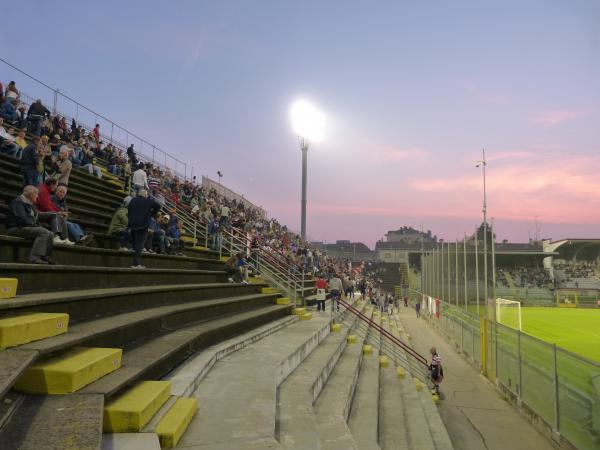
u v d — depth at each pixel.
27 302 4.82
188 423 4.62
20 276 6.14
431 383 16.91
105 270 8.13
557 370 11.51
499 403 15.45
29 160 8.66
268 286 18.69
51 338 4.54
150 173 24.03
